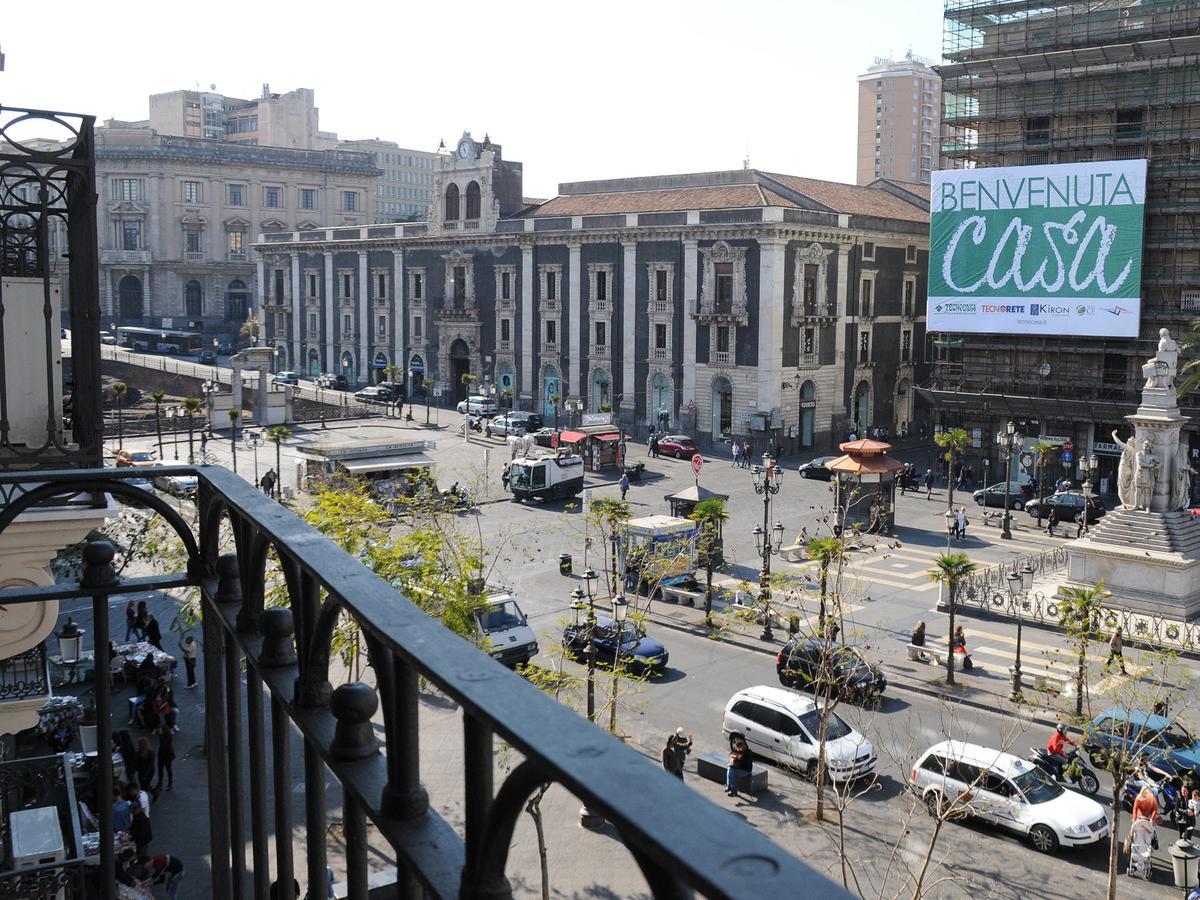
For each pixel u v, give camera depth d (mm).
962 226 70062
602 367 88250
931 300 71938
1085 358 68312
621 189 95375
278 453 61531
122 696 31047
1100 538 43562
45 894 14688
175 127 184500
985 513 62031
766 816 25203
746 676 34656
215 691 4641
